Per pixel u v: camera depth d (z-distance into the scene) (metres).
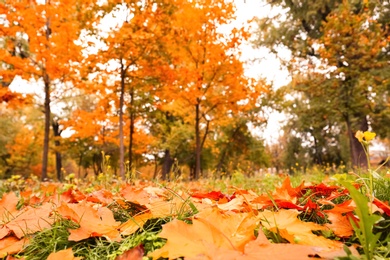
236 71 11.48
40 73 10.64
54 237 1.25
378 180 1.60
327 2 15.55
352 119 12.66
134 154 23.58
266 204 1.56
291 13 16.83
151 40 9.87
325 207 1.56
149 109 13.78
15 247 1.24
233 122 20.95
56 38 9.86
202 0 10.93
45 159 11.05
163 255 0.91
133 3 9.52
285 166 28.19
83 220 1.33
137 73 11.17
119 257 0.95
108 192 2.19
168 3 9.82
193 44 11.41
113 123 18.42
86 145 21.59
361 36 10.93
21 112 23.91
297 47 15.89
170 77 11.04
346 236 1.09
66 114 23.48
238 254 0.79
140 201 1.66
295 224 1.14
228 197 2.05
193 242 0.89
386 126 14.70
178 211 1.46
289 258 0.75
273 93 19.05
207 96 12.16
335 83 11.43
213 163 27.92
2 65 11.43
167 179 3.71
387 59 14.14
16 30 9.80
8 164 29.11
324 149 26.86
